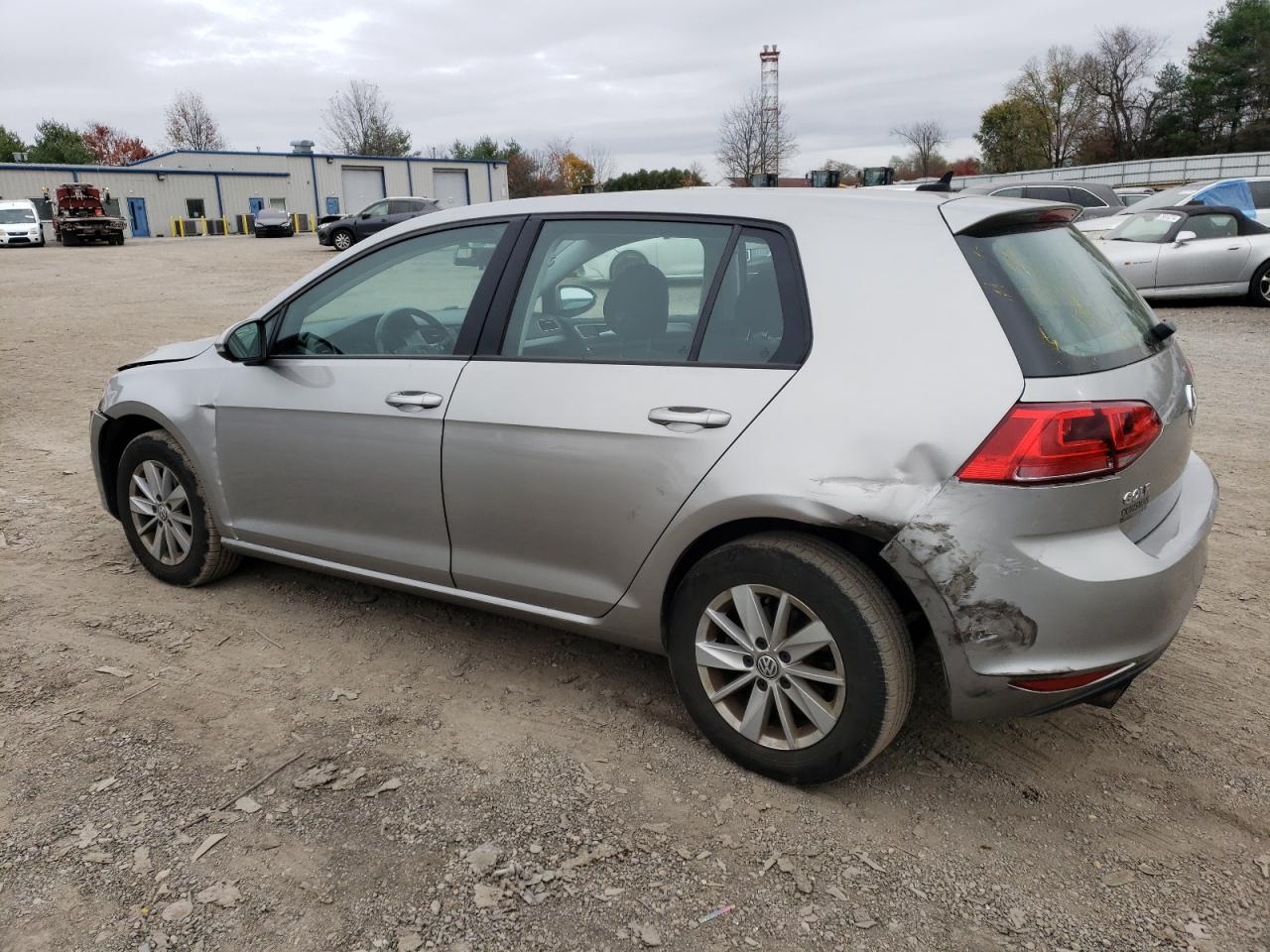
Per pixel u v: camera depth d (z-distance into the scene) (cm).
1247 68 6325
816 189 298
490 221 331
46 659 354
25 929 222
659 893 238
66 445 677
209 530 403
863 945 222
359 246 359
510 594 323
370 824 262
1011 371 238
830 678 262
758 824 265
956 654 246
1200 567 272
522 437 301
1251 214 1625
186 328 1302
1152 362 272
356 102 7619
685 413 272
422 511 332
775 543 264
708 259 287
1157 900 237
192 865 245
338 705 325
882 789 282
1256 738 308
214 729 309
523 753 298
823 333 262
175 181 5309
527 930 225
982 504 237
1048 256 275
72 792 274
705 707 290
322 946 219
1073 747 304
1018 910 233
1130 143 6794
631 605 297
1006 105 7450
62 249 3316
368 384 338
